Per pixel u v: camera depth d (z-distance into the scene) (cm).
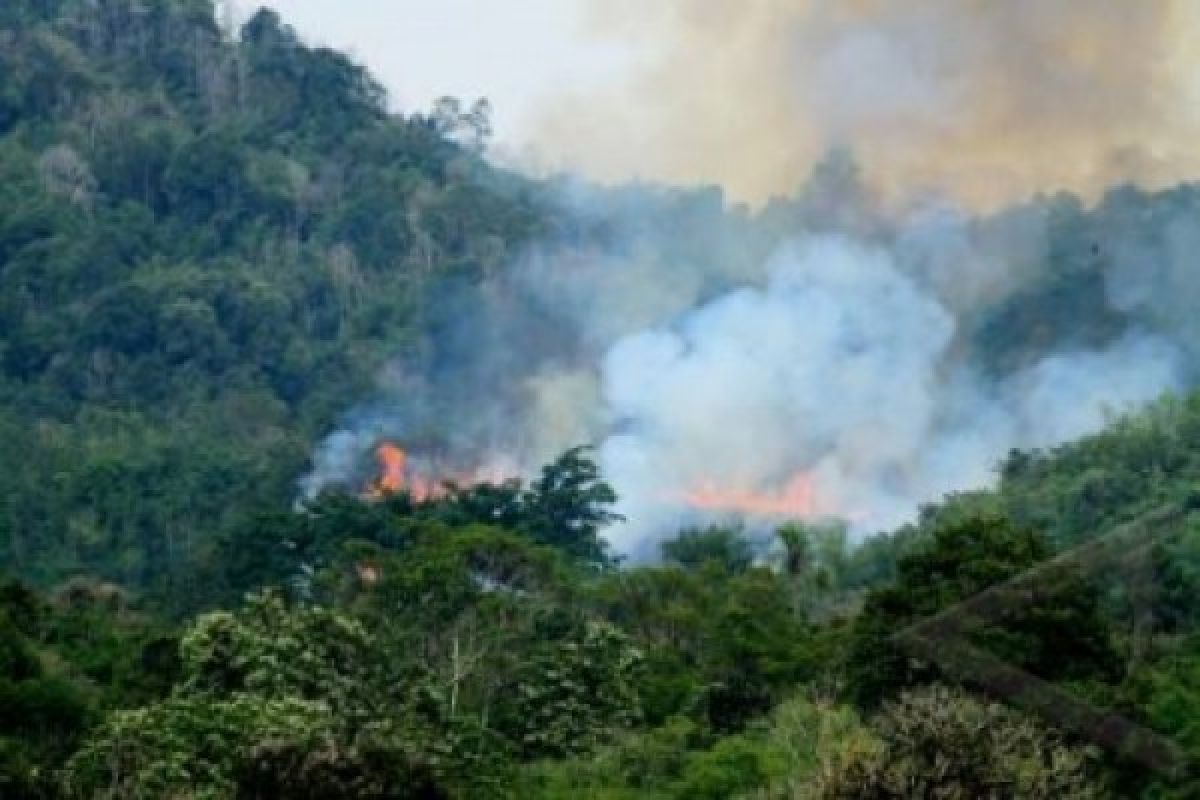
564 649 6594
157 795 4394
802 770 4169
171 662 6544
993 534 5319
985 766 2920
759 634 6694
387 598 7081
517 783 5488
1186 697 4066
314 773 3381
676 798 5200
